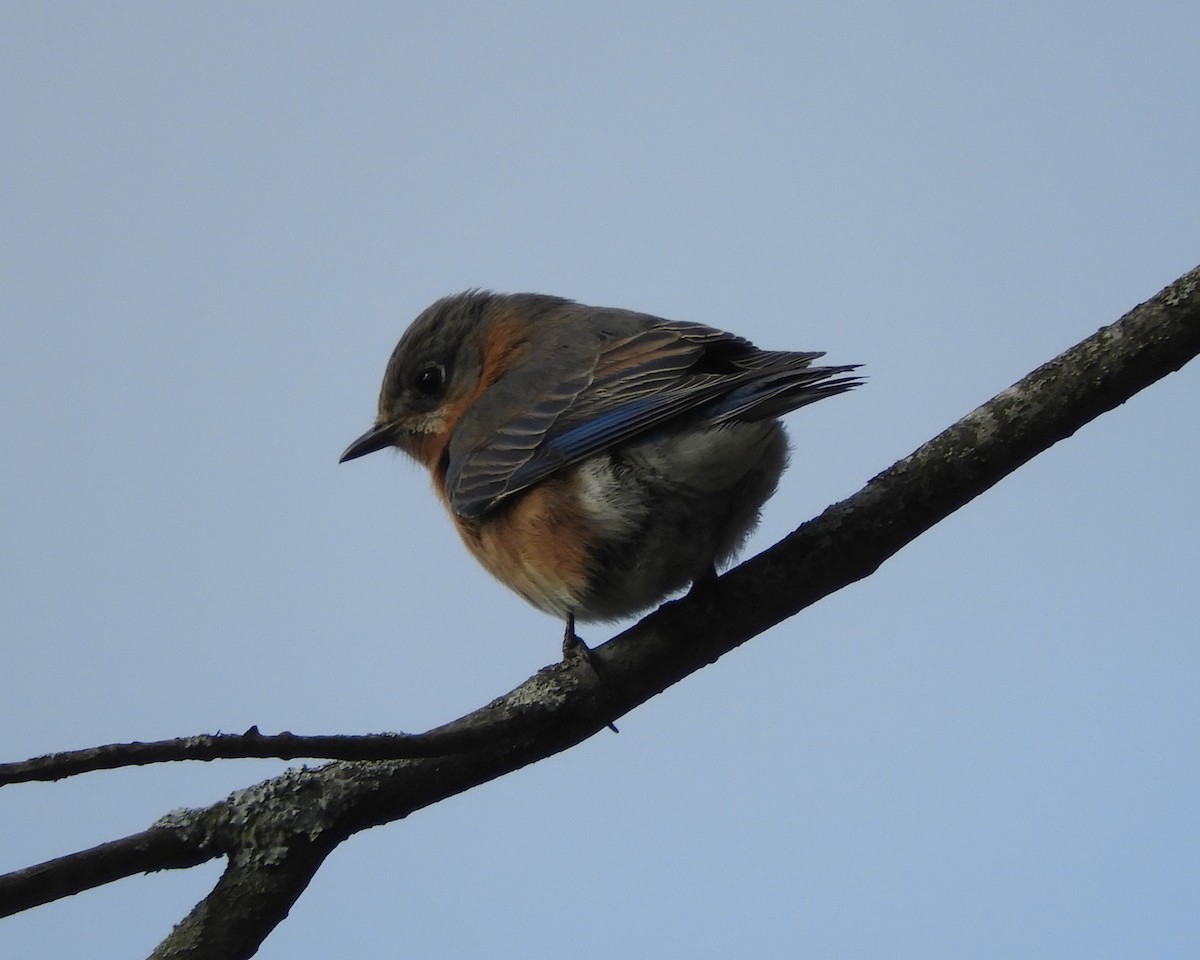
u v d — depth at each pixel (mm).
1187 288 10344
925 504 10594
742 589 10602
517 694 10320
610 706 10352
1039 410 10461
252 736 7773
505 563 12688
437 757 8781
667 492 11547
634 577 11945
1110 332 10477
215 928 9102
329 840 9406
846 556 10609
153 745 7547
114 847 9047
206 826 9297
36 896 8695
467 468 12906
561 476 12211
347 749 8117
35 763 7340
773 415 11078
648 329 12984
